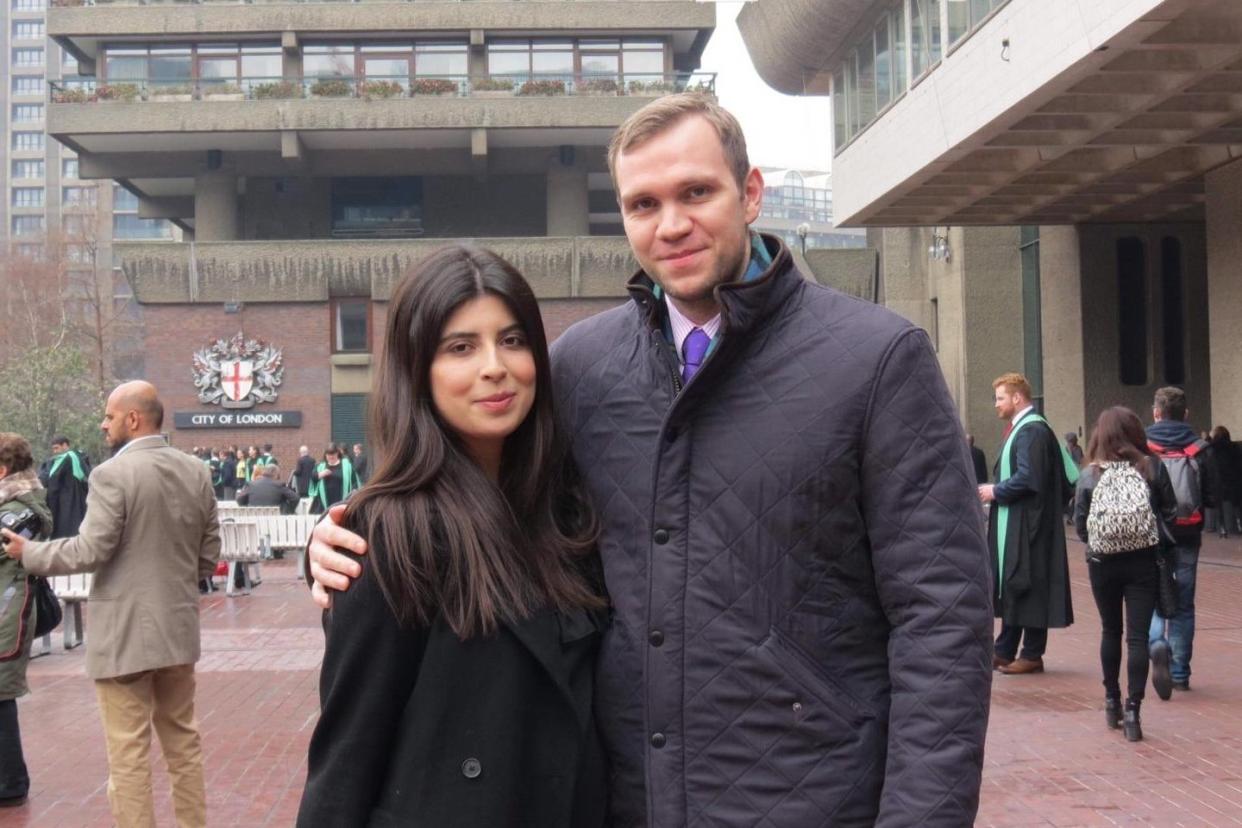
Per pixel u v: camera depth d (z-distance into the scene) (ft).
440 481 7.36
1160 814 18.57
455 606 7.10
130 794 16.60
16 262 201.46
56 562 16.49
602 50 131.64
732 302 7.32
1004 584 28.96
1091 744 22.72
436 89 127.54
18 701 29.58
